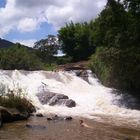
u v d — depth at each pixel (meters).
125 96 28.27
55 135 14.95
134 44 27.95
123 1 29.33
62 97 24.77
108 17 29.27
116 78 30.78
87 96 27.56
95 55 36.84
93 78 35.03
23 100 20.36
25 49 40.28
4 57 36.16
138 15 28.56
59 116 20.38
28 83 27.98
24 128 16.17
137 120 20.55
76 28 53.22
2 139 13.77
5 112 17.58
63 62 52.81
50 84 29.31
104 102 26.33
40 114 20.06
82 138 14.67
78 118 20.17
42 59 51.81
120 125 18.52
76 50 52.56
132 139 15.05
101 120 19.98
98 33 30.95
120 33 28.22
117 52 28.11
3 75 27.50
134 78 28.67
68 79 32.09
